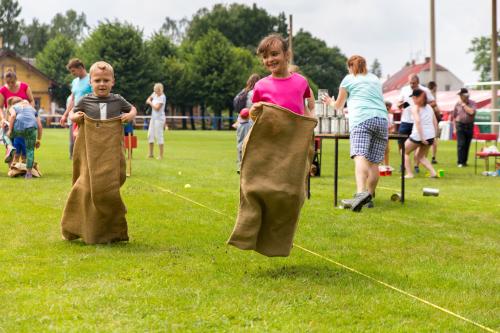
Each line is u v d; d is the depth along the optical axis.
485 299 5.35
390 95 66.75
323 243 7.39
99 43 70.81
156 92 19.58
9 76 13.28
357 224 8.55
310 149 6.00
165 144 29.69
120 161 7.01
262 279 5.83
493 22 33.81
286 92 6.12
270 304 5.13
